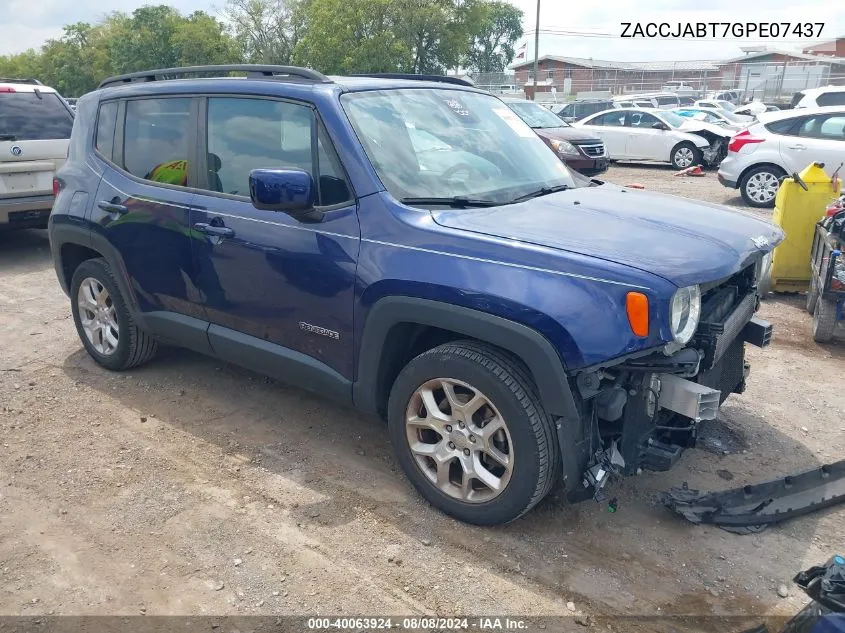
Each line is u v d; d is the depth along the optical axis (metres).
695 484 3.66
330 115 3.52
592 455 3.02
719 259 2.99
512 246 2.96
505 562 3.06
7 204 7.94
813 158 11.56
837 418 4.42
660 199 3.91
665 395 3.02
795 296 7.05
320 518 3.36
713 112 21.97
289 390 4.73
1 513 3.41
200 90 4.13
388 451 3.97
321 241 3.45
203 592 2.89
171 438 4.11
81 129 4.91
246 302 3.87
